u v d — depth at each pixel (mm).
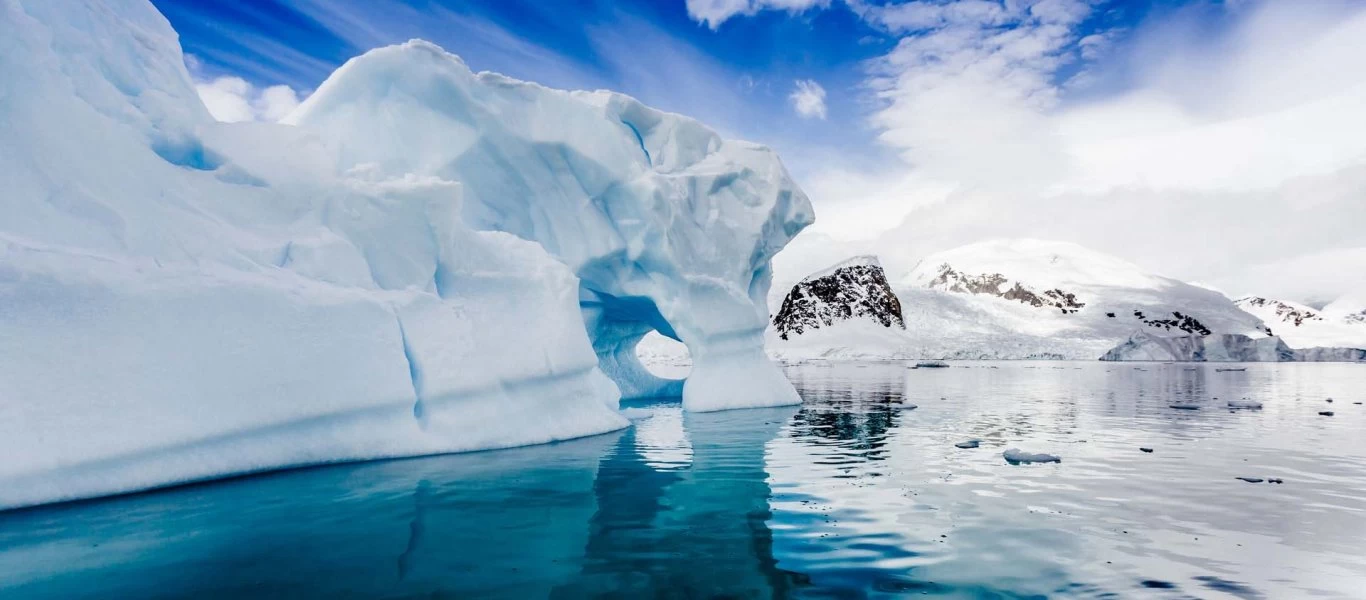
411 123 13203
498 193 14000
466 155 13422
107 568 4039
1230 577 3809
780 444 9070
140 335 6133
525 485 6418
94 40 7605
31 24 6480
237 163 8102
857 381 23781
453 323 8891
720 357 15016
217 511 5398
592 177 13812
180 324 6402
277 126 8906
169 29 8914
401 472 7066
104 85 7387
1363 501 5578
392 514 5312
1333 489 6039
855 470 7105
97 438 5727
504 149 13523
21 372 5484
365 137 12906
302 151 8773
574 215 14219
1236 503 5527
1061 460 7566
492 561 4164
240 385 6672
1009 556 4195
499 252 10133
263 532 4809
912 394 17734
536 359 9469
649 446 8969
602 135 13727
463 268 9578
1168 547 4359
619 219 14148
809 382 23344
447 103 13188
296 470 7125
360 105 12984
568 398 10211
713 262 14867
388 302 8352
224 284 6812
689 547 4426
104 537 4652
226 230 7410
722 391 14586
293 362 7105
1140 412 12867
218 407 6508
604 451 8539
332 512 5367
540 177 13938
